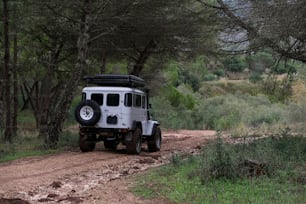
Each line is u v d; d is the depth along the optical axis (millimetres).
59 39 25172
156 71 33156
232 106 46594
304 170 11430
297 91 38969
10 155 16797
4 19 21250
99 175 12617
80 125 17875
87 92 17906
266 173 10883
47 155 16922
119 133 17531
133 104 17891
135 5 20719
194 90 74312
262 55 17844
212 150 12688
